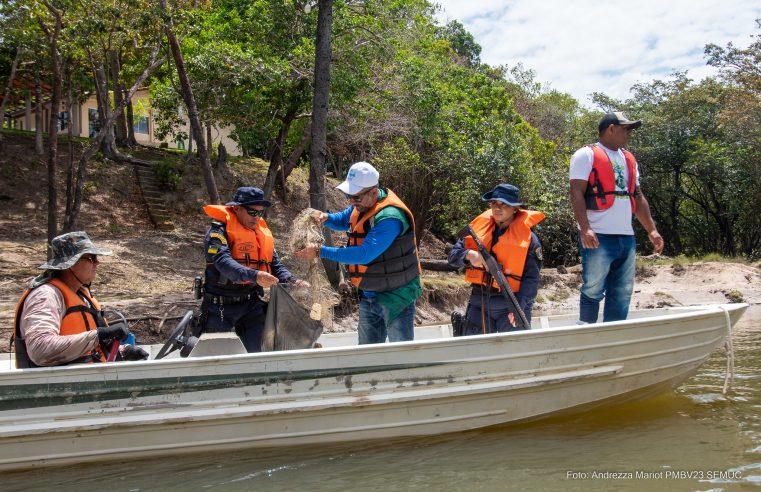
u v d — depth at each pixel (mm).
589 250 4812
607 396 4461
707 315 4742
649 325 4406
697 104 27062
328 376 3801
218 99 13906
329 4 11039
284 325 4406
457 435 4129
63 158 18672
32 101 25234
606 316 5039
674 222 28812
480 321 4691
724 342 5055
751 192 26047
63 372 3496
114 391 3568
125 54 18531
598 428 4242
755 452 3676
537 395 4227
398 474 3516
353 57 13859
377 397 3842
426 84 15594
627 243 4820
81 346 3531
